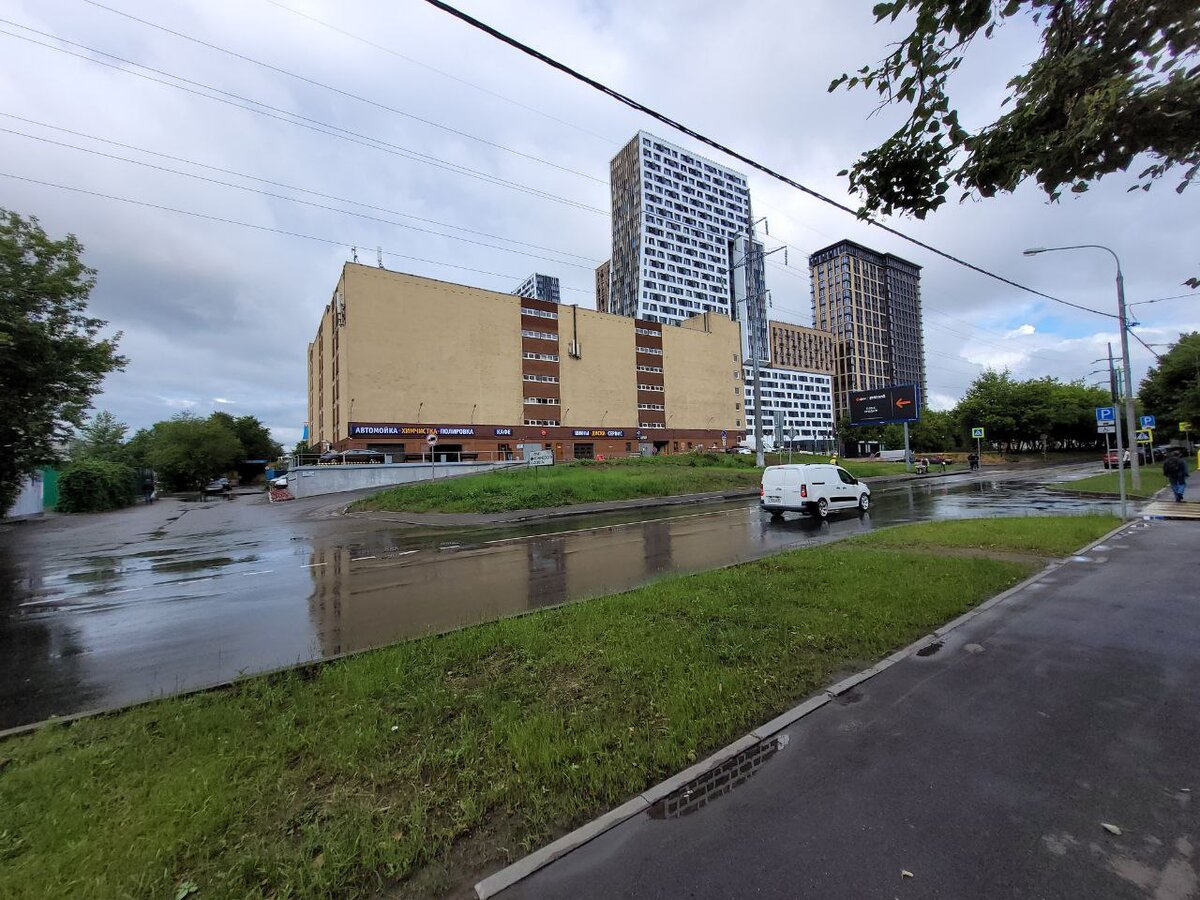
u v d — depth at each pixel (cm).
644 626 531
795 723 348
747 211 13112
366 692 402
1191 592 621
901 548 940
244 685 432
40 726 377
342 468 3167
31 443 1542
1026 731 331
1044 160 296
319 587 873
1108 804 259
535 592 781
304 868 230
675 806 267
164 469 5553
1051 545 903
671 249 11700
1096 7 278
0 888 225
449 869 233
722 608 580
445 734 341
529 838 247
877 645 481
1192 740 313
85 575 1048
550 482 2423
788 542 1168
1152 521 1209
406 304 4888
